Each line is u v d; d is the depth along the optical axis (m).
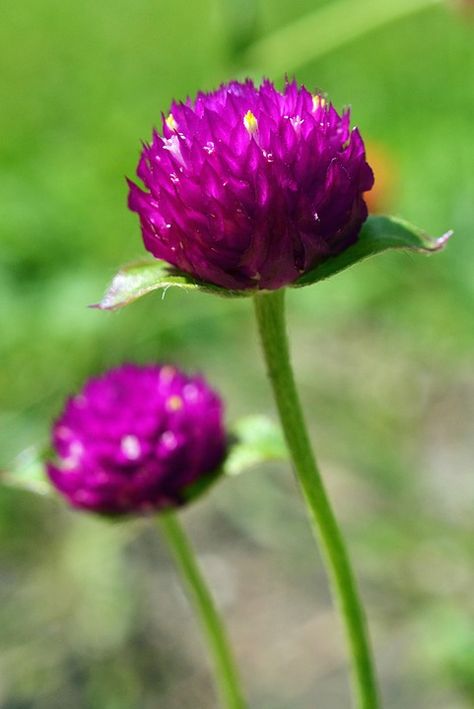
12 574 0.34
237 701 0.24
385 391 0.41
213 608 0.24
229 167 0.20
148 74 0.57
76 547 0.34
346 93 0.53
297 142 0.20
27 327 0.39
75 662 0.32
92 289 0.40
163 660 0.32
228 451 0.24
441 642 0.31
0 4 0.66
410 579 0.33
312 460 0.21
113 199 0.46
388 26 0.53
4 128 0.51
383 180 0.38
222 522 0.36
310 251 0.20
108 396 0.24
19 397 0.38
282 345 0.21
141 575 0.34
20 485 0.25
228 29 0.35
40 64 0.58
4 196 0.44
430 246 0.20
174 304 0.41
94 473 0.24
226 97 0.20
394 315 0.44
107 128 0.49
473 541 0.32
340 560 0.21
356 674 0.21
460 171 0.46
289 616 0.33
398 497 0.36
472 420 0.40
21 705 0.31
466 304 0.42
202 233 0.20
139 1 0.66
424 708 0.30
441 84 0.51
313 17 0.37
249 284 0.20
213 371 0.41
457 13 0.36
